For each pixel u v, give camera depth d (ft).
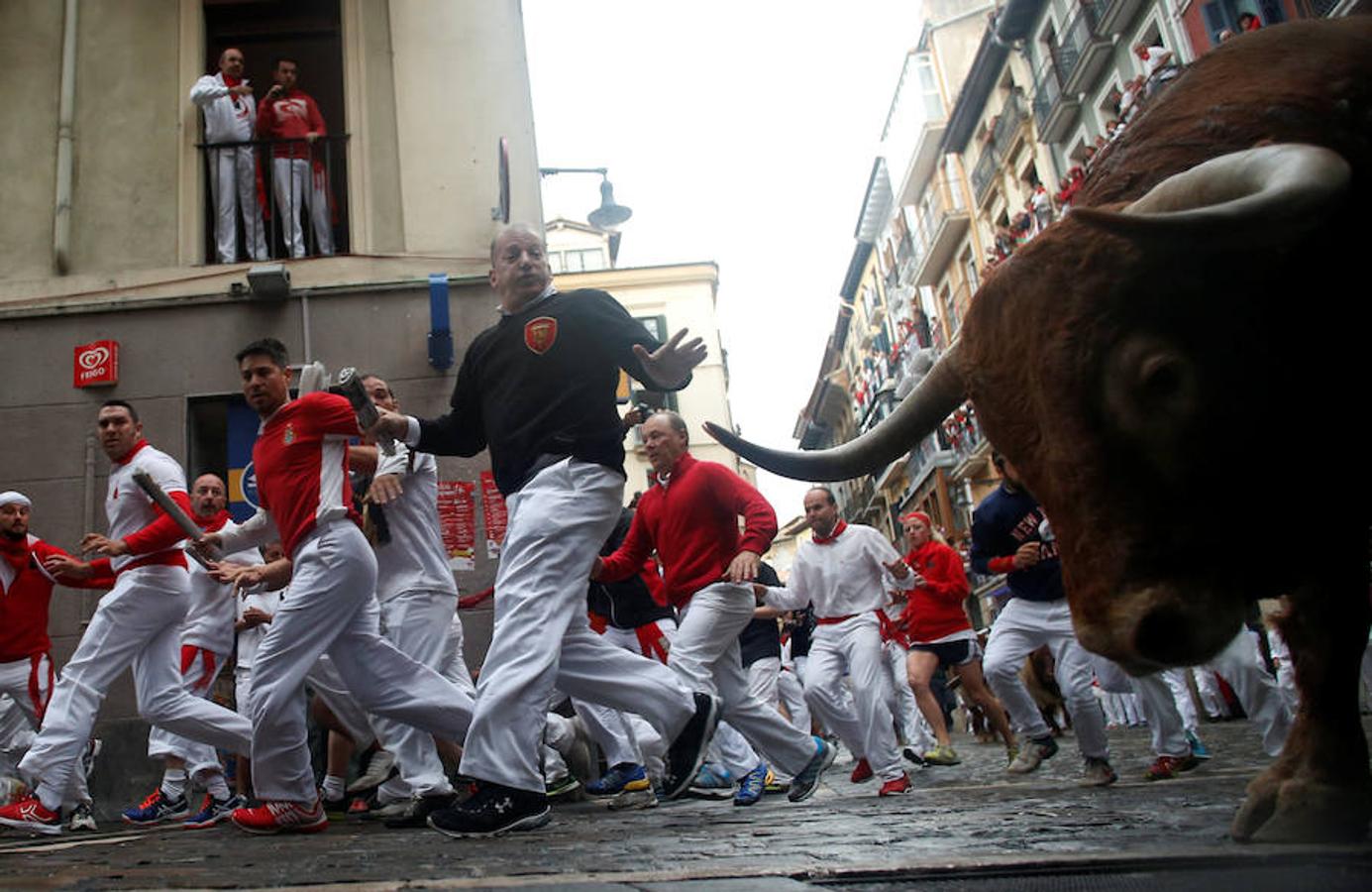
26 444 28.22
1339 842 7.62
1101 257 7.70
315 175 32.94
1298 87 8.52
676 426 17.87
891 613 30.58
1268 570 7.91
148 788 24.61
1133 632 7.06
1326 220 7.10
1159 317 7.49
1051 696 33.32
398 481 16.67
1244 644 17.58
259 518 16.52
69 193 30.55
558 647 12.12
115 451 19.26
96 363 28.60
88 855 12.88
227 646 21.47
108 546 17.25
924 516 27.68
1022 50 96.43
